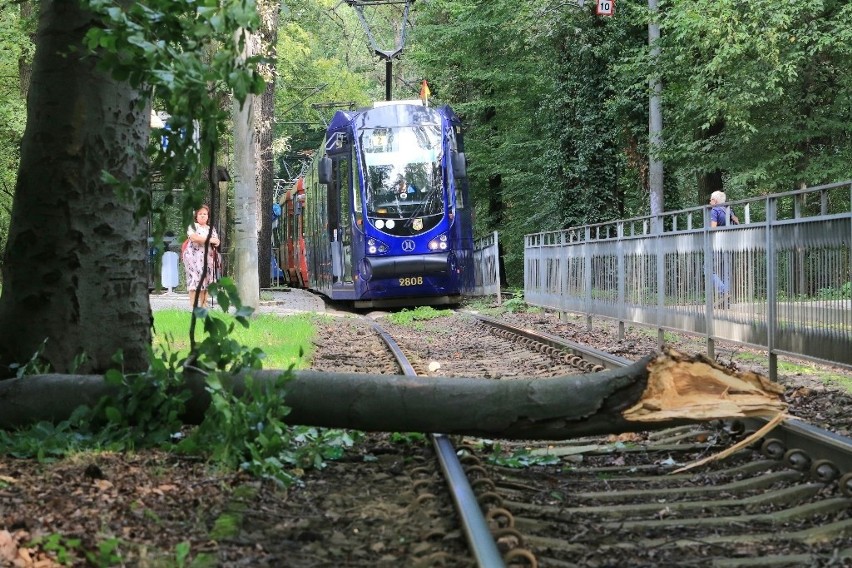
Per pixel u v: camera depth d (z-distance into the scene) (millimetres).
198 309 8125
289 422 8148
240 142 25203
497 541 5523
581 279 21734
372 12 70500
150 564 5082
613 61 36375
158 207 8445
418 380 7992
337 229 30438
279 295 38969
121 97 8719
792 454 7473
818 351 10695
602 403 7500
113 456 7312
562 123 37938
